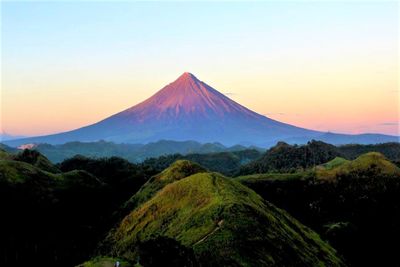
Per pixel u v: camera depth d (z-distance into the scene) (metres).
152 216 92.94
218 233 72.56
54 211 112.44
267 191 144.62
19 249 96.44
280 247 75.75
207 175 96.00
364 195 139.38
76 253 97.44
